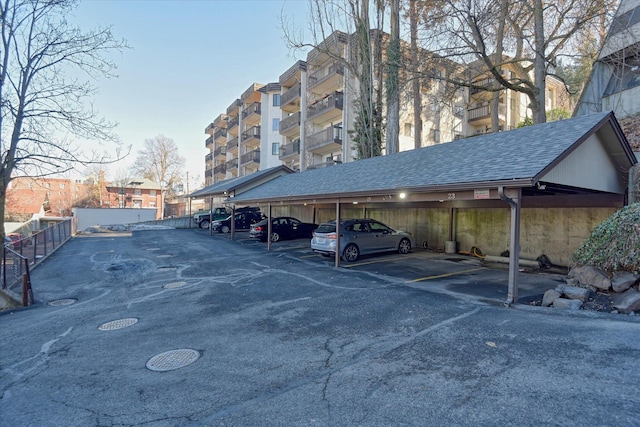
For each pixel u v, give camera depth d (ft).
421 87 72.02
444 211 45.62
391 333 16.44
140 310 23.11
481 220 40.83
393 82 57.98
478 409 9.73
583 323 16.12
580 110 48.14
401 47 57.41
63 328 20.22
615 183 27.86
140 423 10.19
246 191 71.87
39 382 13.37
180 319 20.61
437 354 13.67
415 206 45.91
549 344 13.80
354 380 12.00
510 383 11.00
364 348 14.84
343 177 40.98
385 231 42.04
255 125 131.34
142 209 121.90
